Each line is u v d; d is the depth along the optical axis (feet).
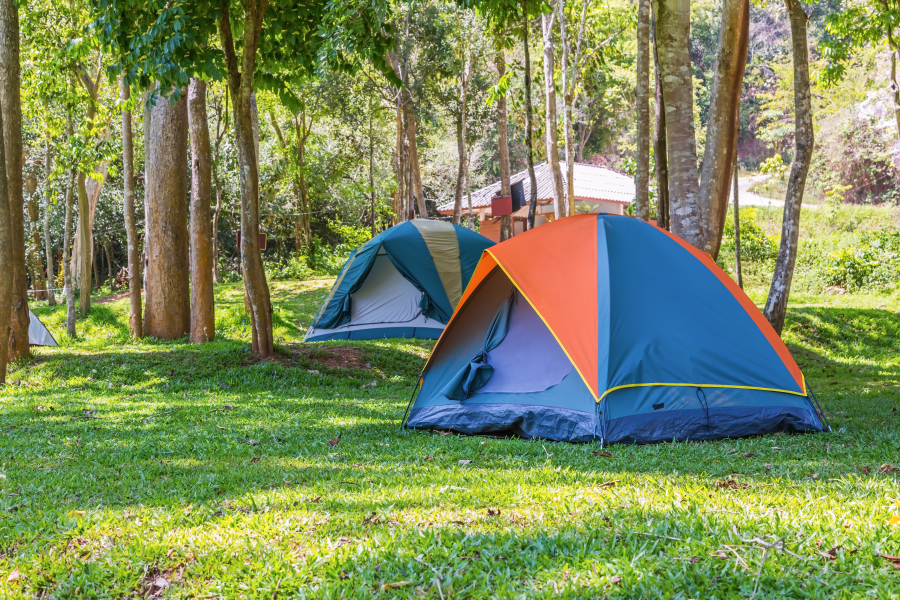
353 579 9.25
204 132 49.32
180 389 34.24
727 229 83.10
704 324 20.81
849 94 121.19
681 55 30.55
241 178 37.63
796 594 8.16
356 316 51.01
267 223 125.39
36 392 32.65
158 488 14.75
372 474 15.76
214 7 32.42
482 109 83.05
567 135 57.72
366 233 124.98
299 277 99.25
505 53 72.90
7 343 34.76
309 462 17.62
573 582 8.79
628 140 154.71
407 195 77.97
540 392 21.33
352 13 31.91
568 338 20.47
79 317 63.87
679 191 30.78
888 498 11.71
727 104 33.71
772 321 40.75
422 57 76.54
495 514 11.98
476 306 24.12
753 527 10.45
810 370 43.50
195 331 49.73
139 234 124.16
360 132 105.60
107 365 37.45
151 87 49.32
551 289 21.44
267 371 37.22
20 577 9.80
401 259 49.34
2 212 34.04
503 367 22.52
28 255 93.61
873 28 50.14
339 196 123.95
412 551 10.11
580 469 15.94
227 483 15.12
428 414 23.12
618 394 19.67
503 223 67.36
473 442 20.29
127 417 25.84
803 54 38.19
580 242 22.20
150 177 51.34
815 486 13.08
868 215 102.37
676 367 20.07
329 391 34.73
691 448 18.03
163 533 11.43
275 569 9.68
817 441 18.58
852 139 122.42
